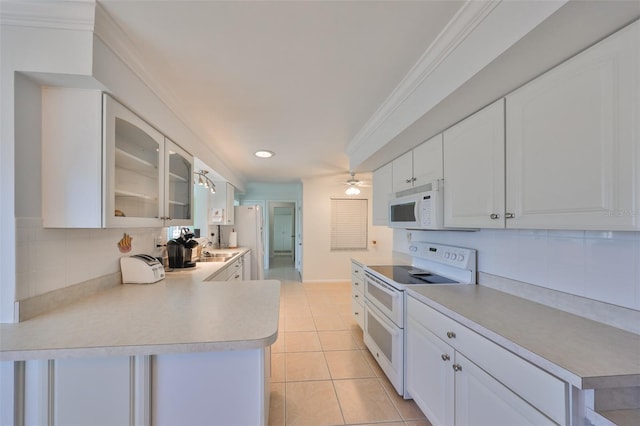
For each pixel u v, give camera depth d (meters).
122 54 1.39
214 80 1.74
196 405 1.12
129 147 1.57
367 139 2.65
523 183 1.25
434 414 1.54
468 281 1.95
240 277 3.99
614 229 0.90
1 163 1.16
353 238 5.73
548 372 0.88
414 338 1.79
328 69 1.63
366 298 2.72
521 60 1.08
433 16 1.21
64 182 1.30
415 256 2.61
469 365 1.25
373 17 1.21
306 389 2.11
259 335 1.06
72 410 1.05
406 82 1.75
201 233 4.38
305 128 2.63
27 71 1.17
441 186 1.86
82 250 1.58
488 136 1.46
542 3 0.89
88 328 1.12
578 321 1.22
